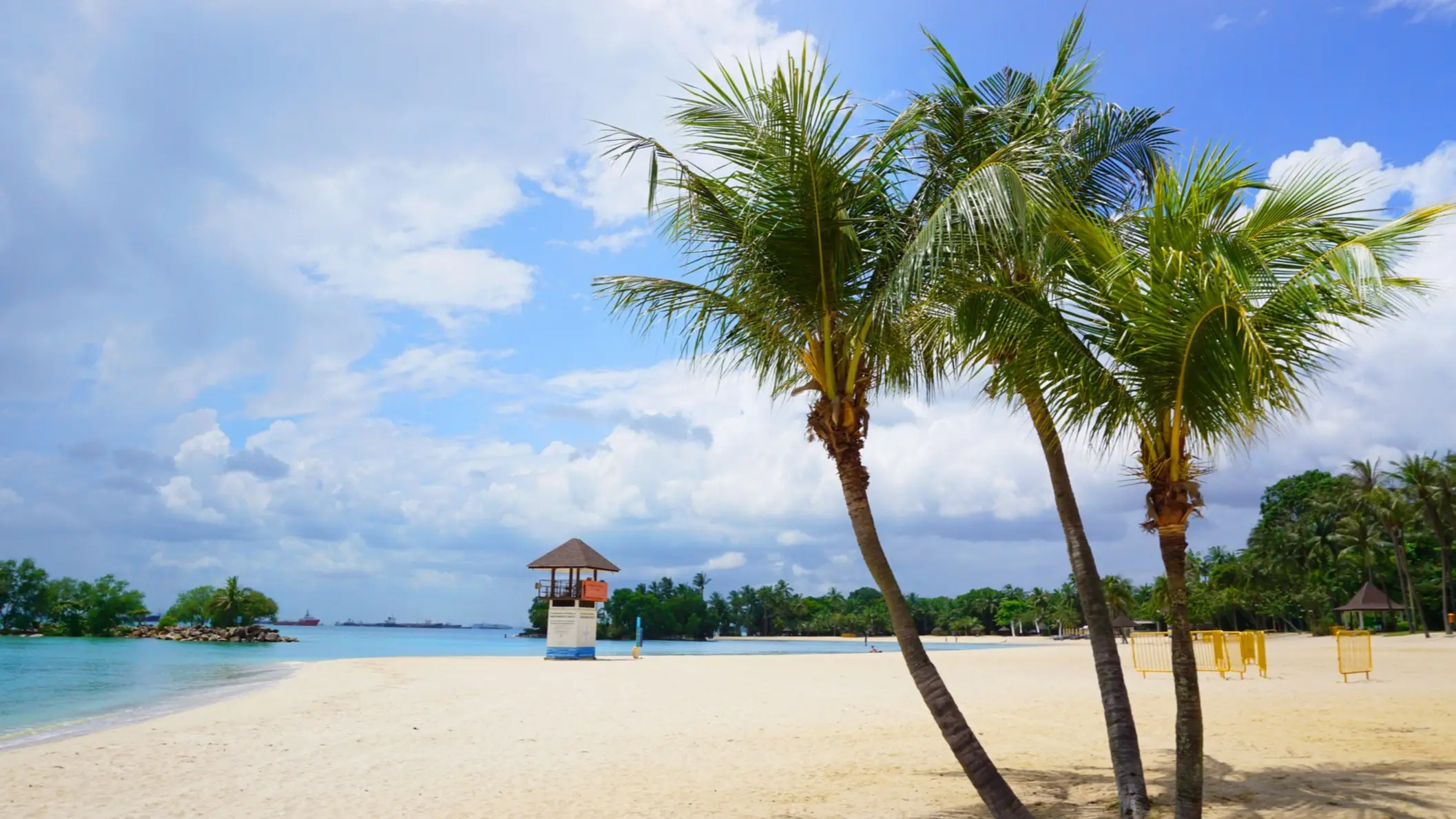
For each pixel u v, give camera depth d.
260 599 101.50
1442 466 61.25
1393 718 13.12
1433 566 74.62
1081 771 9.51
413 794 8.88
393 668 32.16
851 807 7.96
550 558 38.94
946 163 7.29
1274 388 5.60
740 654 50.78
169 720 15.35
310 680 25.88
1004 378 7.20
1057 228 6.51
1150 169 8.79
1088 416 6.72
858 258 6.74
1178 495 6.12
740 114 6.48
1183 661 6.03
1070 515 7.64
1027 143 6.61
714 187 6.96
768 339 7.50
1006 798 6.11
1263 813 6.96
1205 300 5.47
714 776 9.70
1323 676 22.86
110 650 60.00
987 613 181.88
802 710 16.78
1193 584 86.56
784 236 6.68
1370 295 4.98
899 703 18.09
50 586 100.12
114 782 9.58
